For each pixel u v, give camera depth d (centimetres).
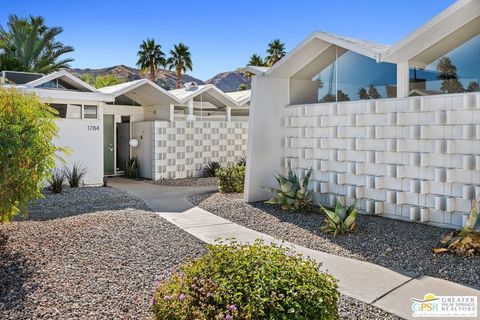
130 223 832
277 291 345
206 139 1802
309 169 1099
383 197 929
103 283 524
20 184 684
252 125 1119
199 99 1847
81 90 1445
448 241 670
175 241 723
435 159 832
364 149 960
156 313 371
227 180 1299
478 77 809
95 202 1122
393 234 772
